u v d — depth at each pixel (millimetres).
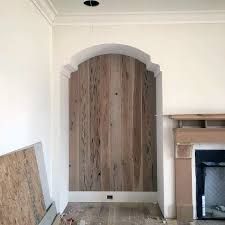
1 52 2223
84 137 4348
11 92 2410
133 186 4309
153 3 3289
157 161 4211
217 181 3898
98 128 4336
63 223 3352
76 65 4199
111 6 3371
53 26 3723
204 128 3539
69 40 3717
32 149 2879
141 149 4312
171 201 3652
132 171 4312
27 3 2803
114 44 3744
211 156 3689
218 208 3797
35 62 3055
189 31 3660
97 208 4031
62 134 3904
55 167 3686
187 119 3523
